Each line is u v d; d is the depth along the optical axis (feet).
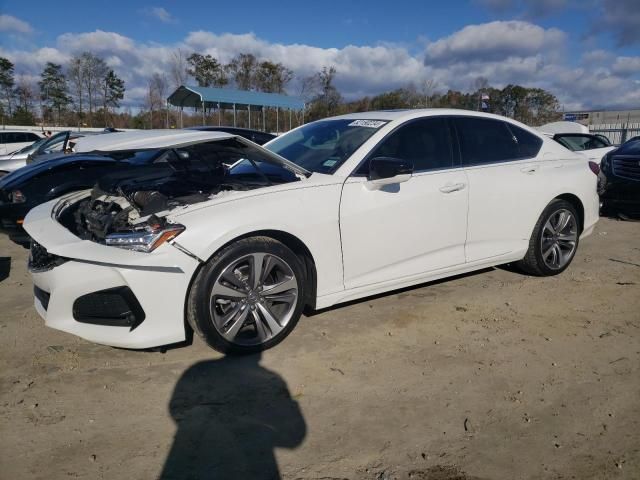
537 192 14.90
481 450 7.91
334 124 14.43
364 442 8.10
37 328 12.34
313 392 9.53
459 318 12.85
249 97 67.51
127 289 9.53
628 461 7.67
